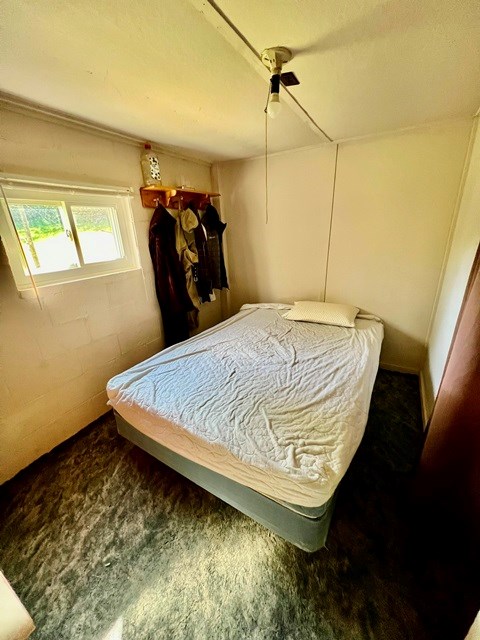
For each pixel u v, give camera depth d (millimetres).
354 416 1260
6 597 597
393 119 1810
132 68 1122
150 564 1121
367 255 2480
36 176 1511
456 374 1034
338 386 1471
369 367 1688
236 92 1343
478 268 998
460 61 1126
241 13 845
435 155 2016
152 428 1356
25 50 980
